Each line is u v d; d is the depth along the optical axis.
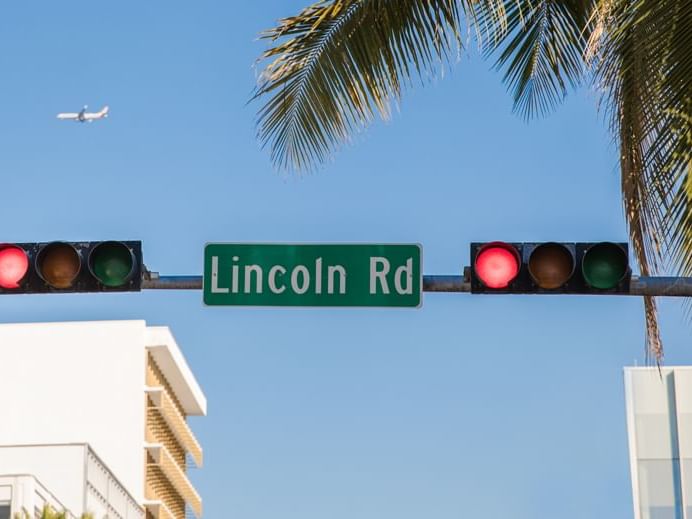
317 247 16.12
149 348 132.12
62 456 97.56
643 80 15.46
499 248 15.57
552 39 19.44
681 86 15.20
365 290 16.03
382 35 18.34
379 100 18.55
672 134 15.48
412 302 15.98
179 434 142.12
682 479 34.59
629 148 16.03
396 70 18.42
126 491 111.88
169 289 16.06
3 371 129.00
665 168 15.66
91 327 130.38
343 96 18.59
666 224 15.92
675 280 15.41
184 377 140.00
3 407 128.12
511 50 19.52
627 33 15.82
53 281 15.79
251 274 16.09
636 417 35.62
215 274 16.06
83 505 96.19
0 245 15.75
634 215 16.12
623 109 16.08
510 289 15.59
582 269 15.37
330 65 18.52
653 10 15.22
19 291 15.80
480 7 18.48
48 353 129.50
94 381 129.25
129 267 15.79
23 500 75.75
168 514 134.88
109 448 127.69
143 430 128.50
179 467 146.25
